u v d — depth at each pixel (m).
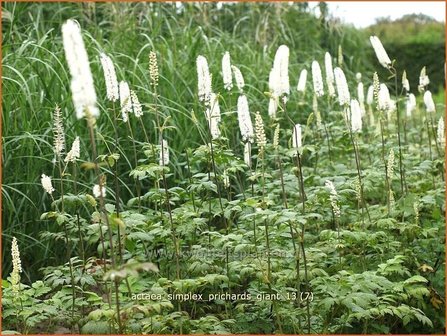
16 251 4.83
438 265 6.11
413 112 11.89
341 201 5.93
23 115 6.97
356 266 5.84
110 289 5.04
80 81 3.45
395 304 5.49
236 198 7.80
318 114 8.52
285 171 8.29
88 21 10.62
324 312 4.87
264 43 12.73
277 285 5.30
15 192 6.81
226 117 8.82
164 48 9.60
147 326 4.68
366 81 14.80
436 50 19.86
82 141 7.09
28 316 5.06
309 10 15.21
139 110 5.78
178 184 7.56
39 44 7.71
